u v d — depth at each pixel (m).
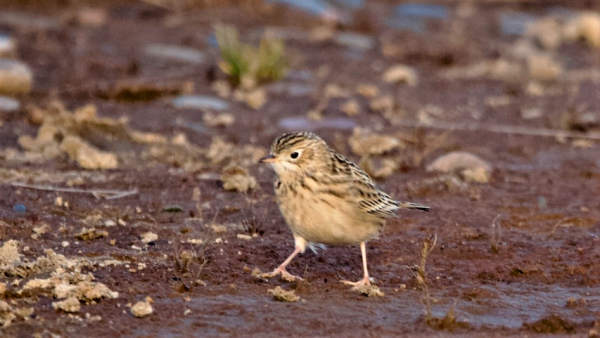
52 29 25.64
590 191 13.77
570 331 8.73
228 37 21.61
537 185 14.05
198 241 11.05
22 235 11.01
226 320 8.73
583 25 27.88
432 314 9.02
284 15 28.27
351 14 29.06
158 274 9.89
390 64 24.20
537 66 22.83
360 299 9.45
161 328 8.48
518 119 18.55
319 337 8.39
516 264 10.55
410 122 18.02
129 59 22.77
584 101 20.25
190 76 21.66
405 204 10.70
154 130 16.84
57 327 8.41
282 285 9.78
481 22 29.97
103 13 28.16
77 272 9.62
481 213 12.55
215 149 15.30
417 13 30.77
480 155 15.86
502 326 8.80
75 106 18.42
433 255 10.86
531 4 32.78
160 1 29.27
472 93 21.06
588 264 10.57
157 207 12.46
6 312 8.52
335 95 20.33
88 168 14.21
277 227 11.84
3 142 15.36
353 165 10.18
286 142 9.82
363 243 10.10
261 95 19.42
